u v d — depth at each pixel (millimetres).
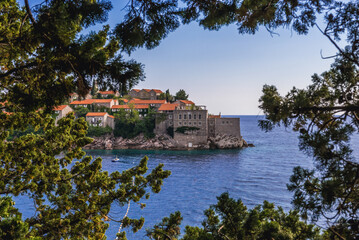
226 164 93625
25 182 11141
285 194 56719
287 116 5359
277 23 6043
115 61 5258
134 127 137375
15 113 10805
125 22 5484
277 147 141125
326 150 6113
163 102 151000
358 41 5844
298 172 7102
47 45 5301
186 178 73375
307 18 6008
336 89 6289
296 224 9969
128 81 5332
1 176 10953
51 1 4828
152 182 13367
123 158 106750
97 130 135875
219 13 5691
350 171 6074
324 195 6332
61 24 4703
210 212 11609
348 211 6332
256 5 5695
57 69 5738
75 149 12977
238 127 132375
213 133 132250
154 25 5566
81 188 12695
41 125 11633
